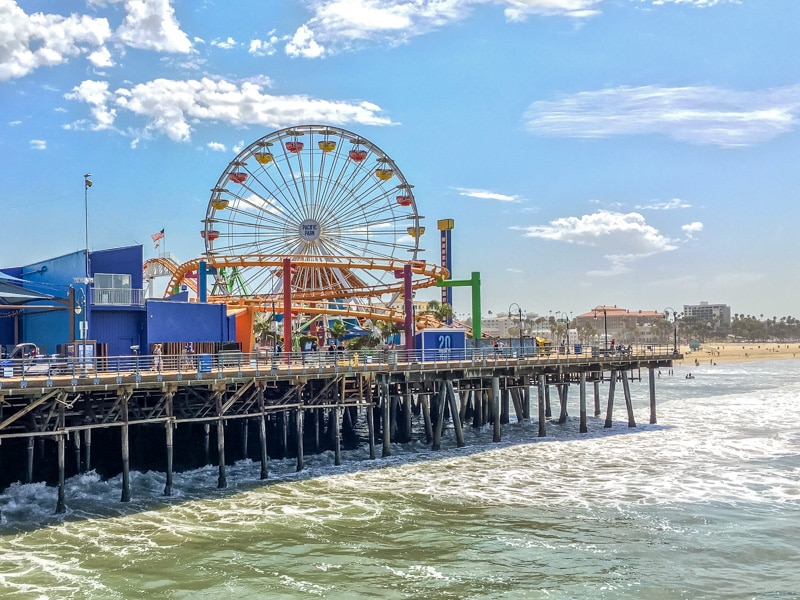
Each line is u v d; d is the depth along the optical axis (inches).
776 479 1790.1
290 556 1222.3
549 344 2979.8
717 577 1153.4
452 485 1715.1
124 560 1192.2
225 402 1786.4
